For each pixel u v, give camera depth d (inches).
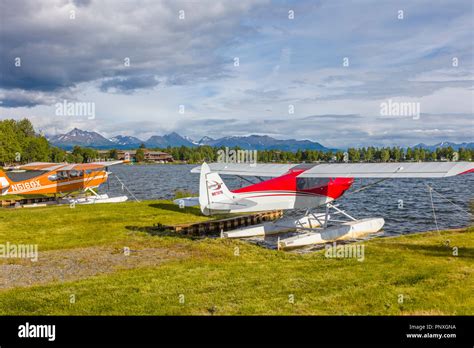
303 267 410.3
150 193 1566.2
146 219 748.0
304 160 4404.5
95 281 366.9
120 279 371.6
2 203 982.4
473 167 477.7
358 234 697.0
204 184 563.5
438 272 374.9
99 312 290.4
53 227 655.8
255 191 596.7
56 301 313.4
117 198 1080.2
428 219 893.2
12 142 3331.7
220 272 393.7
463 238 540.4
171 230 658.8
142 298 317.7
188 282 359.9
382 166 555.2
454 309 286.7
